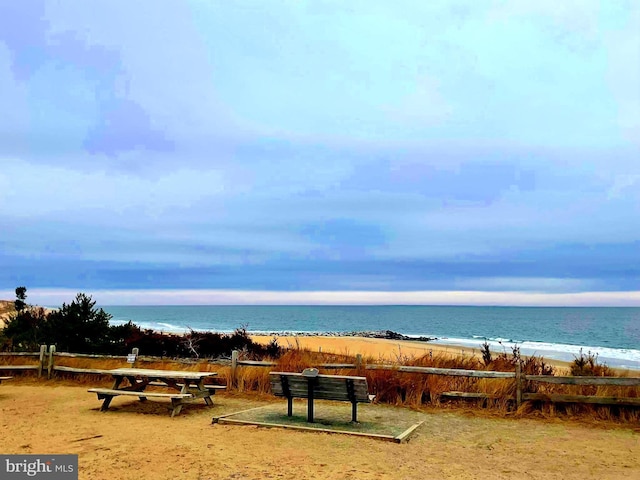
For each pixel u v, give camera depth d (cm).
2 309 3256
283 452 652
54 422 839
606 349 3938
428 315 14262
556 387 1011
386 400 1034
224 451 653
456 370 1019
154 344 1748
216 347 1822
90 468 572
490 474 578
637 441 749
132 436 737
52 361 1360
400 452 667
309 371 838
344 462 610
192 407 989
